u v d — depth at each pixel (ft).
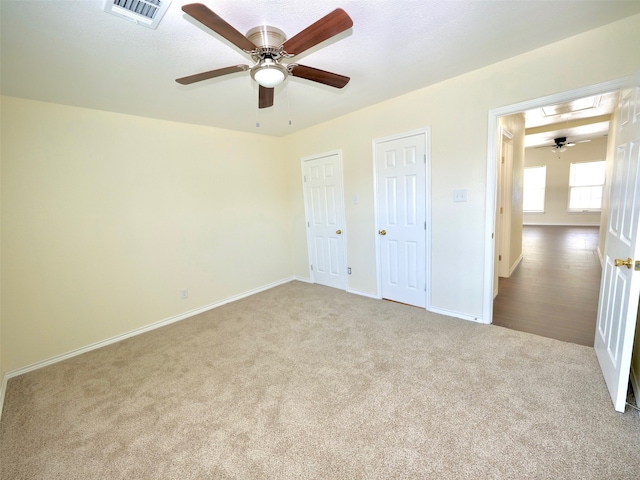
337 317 10.52
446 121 9.06
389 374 7.04
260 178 13.91
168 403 6.58
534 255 17.95
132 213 10.09
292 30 5.75
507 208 13.30
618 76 6.28
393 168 10.69
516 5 5.35
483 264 9.02
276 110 10.41
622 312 5.36
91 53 5.98
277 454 5.07
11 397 7.14
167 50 6.06
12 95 7.75
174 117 10.44
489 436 5.11
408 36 6.21
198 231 11.82
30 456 5.35
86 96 8.09
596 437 4.93
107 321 9.75
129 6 4.66
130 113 9.75
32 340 8.44
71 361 8.77
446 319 9.75
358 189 11.98
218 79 7.51
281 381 7.08
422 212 10.17
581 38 6.60
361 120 11.29
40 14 4.70
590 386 6.14
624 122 5.95
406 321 9.79
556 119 17.43
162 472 4.88
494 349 7.77
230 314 11.55
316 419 5.80
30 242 8.29
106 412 6.42
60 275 8.82
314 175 13.67
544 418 5.40
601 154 27.25
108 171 9.52
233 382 7.18
